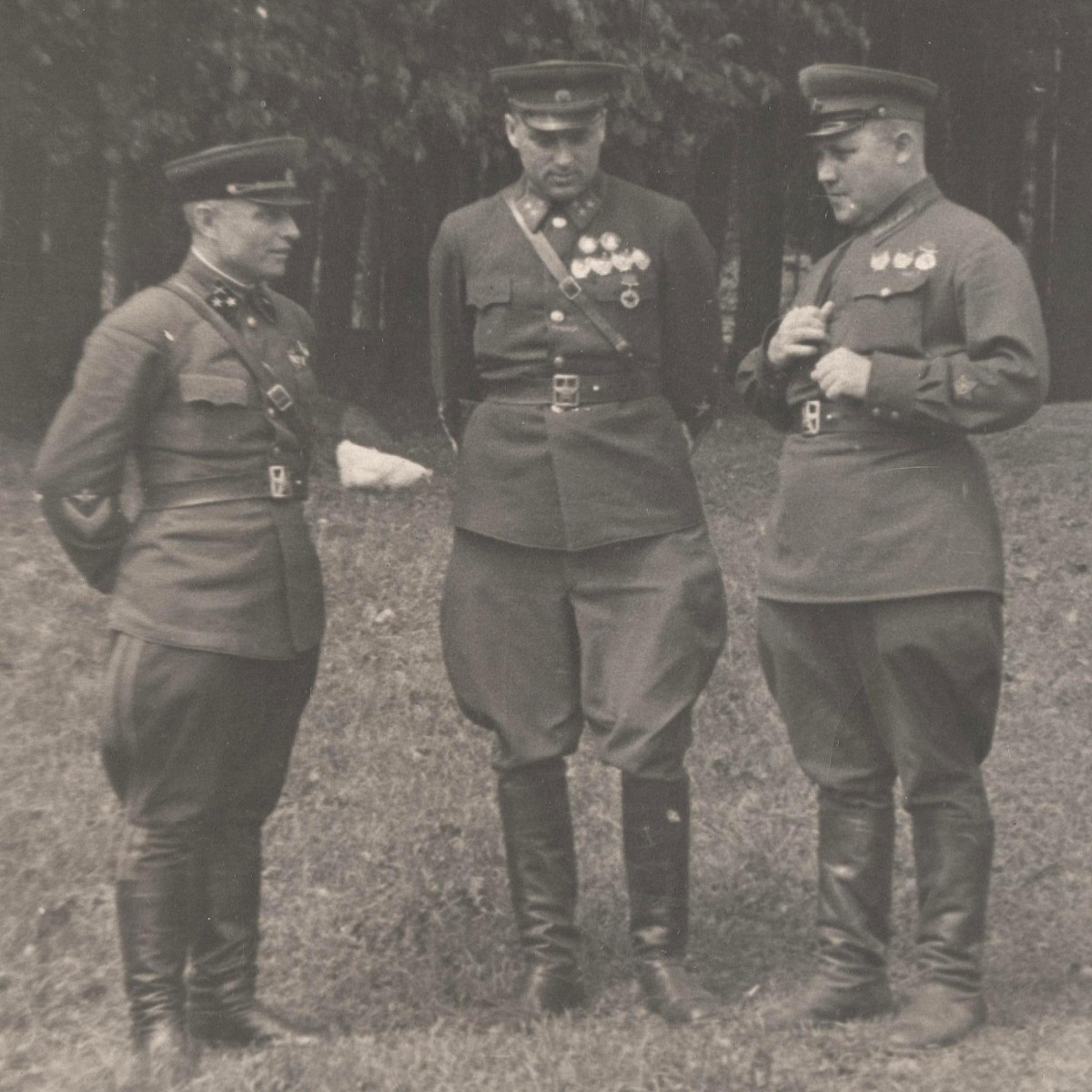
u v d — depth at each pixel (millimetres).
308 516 7723
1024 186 16969
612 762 3965
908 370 3619
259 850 3953
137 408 3707
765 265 14586
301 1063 3594
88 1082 3625
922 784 3717
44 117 9117
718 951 4383
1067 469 9031
